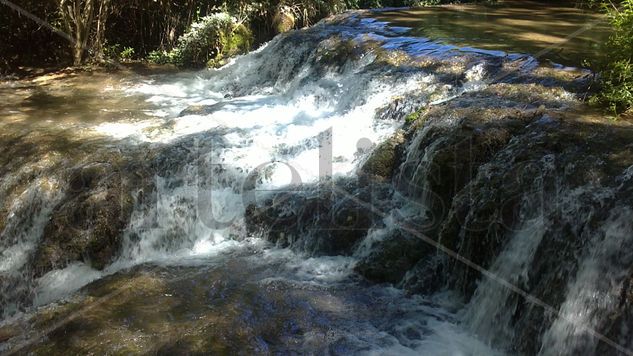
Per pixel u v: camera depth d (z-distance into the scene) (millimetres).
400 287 4598
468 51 6984
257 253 5172
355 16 10242
